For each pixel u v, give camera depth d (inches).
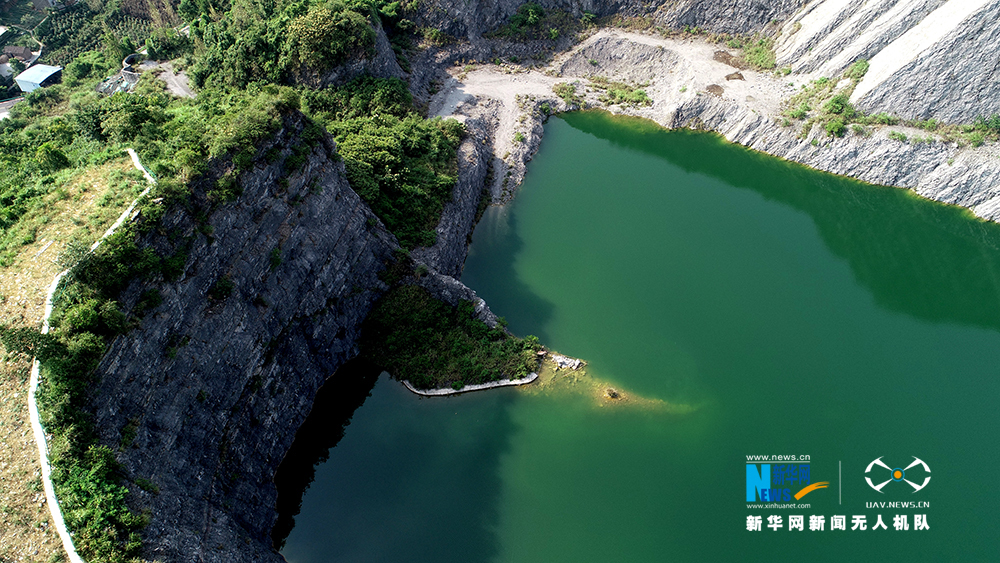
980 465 2426.2
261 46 3747.5
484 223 3572.8
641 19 5083.7
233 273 2044.8
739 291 3240.7
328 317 2527.1
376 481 2343.8
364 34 3705.7
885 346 2962.6
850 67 4247.0
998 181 3715.6
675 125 4498.0
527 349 2748.5
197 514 1740.9
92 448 1491.1
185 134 2090.3
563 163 4128.9
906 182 3961.6
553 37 4980.3
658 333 2979.8
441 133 3641.7
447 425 2536.9
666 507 2278.5
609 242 3513.8
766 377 2780.5
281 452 2303.2
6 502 1413.6
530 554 2145.7
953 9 3863.2
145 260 1724.9
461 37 4744.1
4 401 1542.8
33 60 5802.2
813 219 3779.5
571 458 2432.3
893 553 2138.3
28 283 1742.1
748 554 2143.2
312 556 2124.8
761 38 4805.6
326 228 2455.7
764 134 4284.0
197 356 1889.8
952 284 3366.1
